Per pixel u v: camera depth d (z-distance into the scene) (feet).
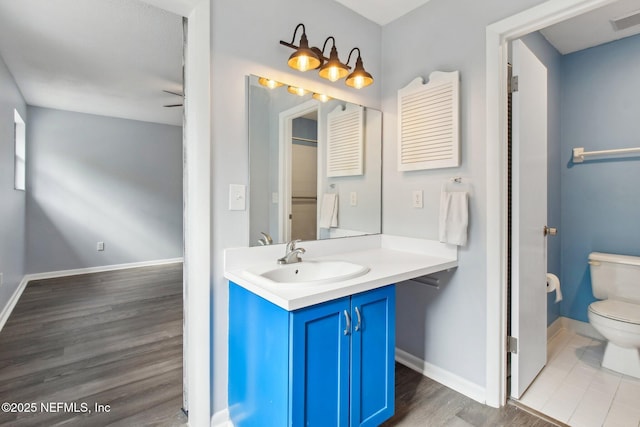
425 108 6.36
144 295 11.87
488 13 5.54
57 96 12.53
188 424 5.13
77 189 15.03
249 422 4.58
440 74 6.10
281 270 5.13
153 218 17.19
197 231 4.77
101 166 15.62
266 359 4.17
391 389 4.91
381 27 7.32
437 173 6.35
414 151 6.57
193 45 4.74
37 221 14.07
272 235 5.63
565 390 6.14
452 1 6.04
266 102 5.50
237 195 5.18
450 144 5.97
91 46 8.58
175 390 6.09
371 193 7.20
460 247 6.02
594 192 8.43
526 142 5.84
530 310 6.14
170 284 13.37
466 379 6.02
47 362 7.07
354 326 4.40
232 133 5.11
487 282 5.64
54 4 6.75
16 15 7.14
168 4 4.59
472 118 5.79
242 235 5.26
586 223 8.59
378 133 7.29
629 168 7.89
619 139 8.01
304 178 6.08
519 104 5.60
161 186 17.42
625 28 7.47
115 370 6.77
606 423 5.23
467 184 5.88
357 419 4.47
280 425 3.93
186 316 5.22
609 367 6.86
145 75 10.46
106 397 5.86
